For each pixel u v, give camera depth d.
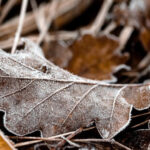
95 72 0.38
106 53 0.38
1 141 0.31
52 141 0.31
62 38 0.42
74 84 0.32
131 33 0.42
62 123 0.31
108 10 0.44
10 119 0.30
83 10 0.44
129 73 0.38
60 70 0.32
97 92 0.32
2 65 0.31
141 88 0.32
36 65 0.32
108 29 0.42
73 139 0.31
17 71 0.31
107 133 0.31
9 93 0.31
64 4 0.43
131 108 0.31
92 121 0.31
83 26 0.43
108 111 0.31
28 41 0.34
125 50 0.41
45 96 0.31
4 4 0.42
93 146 0.31
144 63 0.40
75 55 0.38
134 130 0.31
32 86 0.31
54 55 0.39
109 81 0.37
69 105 0.31
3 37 0.40
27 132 0.30
